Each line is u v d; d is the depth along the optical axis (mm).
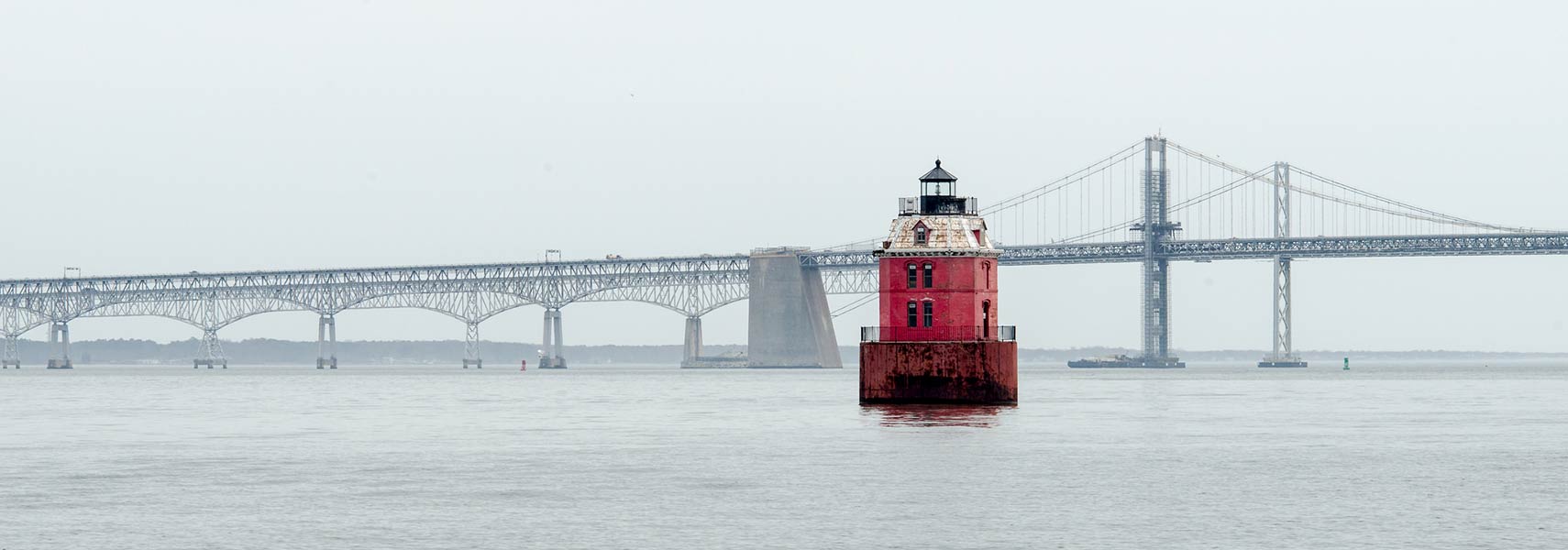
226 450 190625
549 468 166375
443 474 161000
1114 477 154750
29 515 133375
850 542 119000
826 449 182125
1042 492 143750
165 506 138250
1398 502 138250
